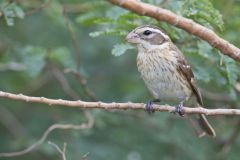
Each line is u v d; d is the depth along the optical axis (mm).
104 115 14977
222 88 12977
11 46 15219
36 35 16531
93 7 13344
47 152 14727
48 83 16750
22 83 16391
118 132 15680
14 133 16062
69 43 16312
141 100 15375
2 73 16359
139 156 15352
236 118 15430
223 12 12867
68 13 15922
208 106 15438
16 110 16656
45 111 16391
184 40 11750
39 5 14211
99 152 15211
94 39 16453
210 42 9469
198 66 11867
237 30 13266
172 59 11516
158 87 11750
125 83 16328
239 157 15078
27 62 13961
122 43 11258
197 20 10453
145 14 9539
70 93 14617
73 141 15164
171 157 15281
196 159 15227
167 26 11531
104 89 16406
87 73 15648
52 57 14109
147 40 11484
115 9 12297
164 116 15273
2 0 12500
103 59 16672
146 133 15648
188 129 15508
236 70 11078
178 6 11172
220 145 15406
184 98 11812
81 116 15070
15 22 16469
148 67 11633
